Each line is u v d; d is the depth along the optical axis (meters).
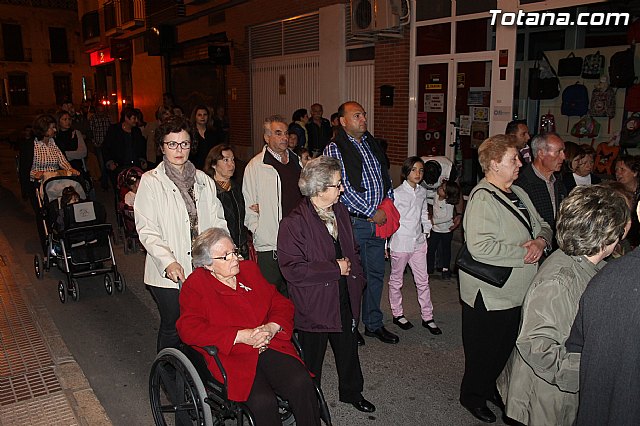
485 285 3.54
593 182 5.84
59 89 48.56
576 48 8.77
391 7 9.65
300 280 3.61
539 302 2.56
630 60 7.85
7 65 45.69
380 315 5.22
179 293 3.60
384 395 4.27
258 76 15.79
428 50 9.94
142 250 8.27
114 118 31.36
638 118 8.02
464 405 3.93
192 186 3.92
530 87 8.89
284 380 3.23
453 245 8.33
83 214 6.39
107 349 5.16
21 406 4.12
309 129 10.80
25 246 8.64
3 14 44.94
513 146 3.51
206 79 18.86
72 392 4.33
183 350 3.52
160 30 20.41
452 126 9.72
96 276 7.31
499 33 8.62
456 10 9.30
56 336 5.35
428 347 5.07
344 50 12.09
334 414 4.03
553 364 2.47
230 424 3.82
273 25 14.77
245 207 5.28
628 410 2.02
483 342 3.67
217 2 16.08
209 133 8.60
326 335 3.84
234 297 3.42
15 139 22.91
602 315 2.08
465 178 9.69
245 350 3.27
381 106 10.98
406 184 5.27
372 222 4.86
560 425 2.71
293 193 5.16
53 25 47.25
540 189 4.18
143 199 3.75
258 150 16.28
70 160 9.16
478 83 9.23
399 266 5.34
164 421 3.71
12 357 4.91
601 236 2.45
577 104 8.56
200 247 3.32
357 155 4.78
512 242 3.46
